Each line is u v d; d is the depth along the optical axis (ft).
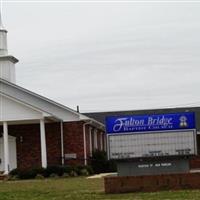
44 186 86.58
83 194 70.49
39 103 136.36
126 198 63.46
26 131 134.72
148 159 73.20
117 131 73.77
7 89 137.59
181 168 73.00
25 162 133.80
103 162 134.10
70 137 134.82
